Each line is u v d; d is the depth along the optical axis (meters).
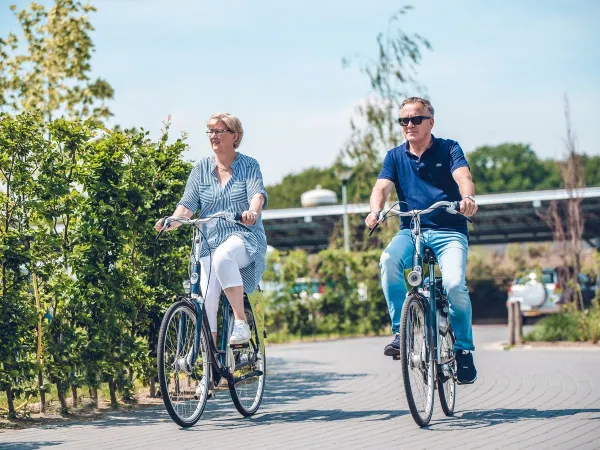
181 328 6.98
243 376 7.57
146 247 9.10
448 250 7.09
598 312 18.78
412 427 6.73
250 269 7.43
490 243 43.47
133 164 9.07
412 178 7.27
